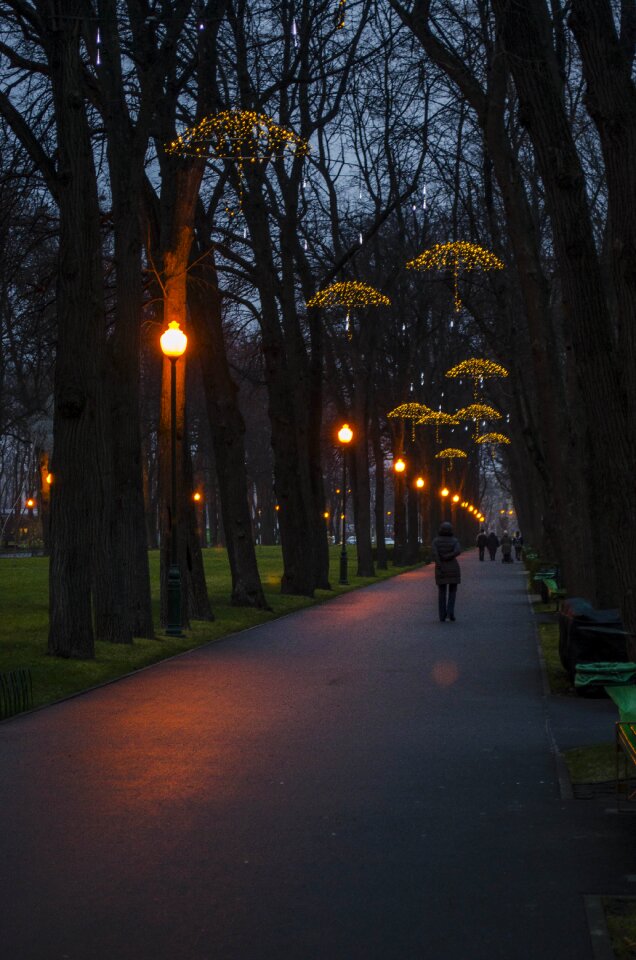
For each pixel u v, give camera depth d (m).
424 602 35.38
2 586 40.88
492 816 8.28
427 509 77.38
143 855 7.25
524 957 5.40
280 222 36.31
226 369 30.25
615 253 8.93
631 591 9.47
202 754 10.80
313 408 40.59
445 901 6.27
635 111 8.92
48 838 7.68
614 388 9.55
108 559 20.77
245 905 6.23
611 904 6.14
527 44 10.01
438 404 72.75
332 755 10.73
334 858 7.17
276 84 27.23
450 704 14.05
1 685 13.59
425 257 33.28
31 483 96.94
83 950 5.55
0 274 22.23
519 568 64.12
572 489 21.56
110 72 21.30
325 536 41.38
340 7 26.19
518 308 33.19
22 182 22.02
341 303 38.34
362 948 5.54
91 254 18.48
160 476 24.95
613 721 12.54
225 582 43.88
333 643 22.31
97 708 13.89
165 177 25.41
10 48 19.50
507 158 19.58
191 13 23.80
